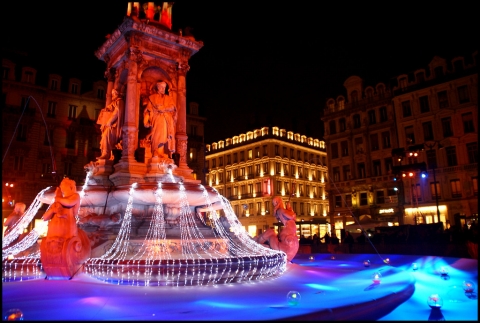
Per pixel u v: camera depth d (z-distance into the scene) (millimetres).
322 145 73062
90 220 8453
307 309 3904
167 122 10383
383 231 23984
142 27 10570
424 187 38500
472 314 4500
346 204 45719
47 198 9562
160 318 3777
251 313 3936
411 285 5320
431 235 19828
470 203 35344
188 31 11883
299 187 65500
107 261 6074
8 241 9227
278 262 7223
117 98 10969
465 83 37094
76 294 4980
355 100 46688
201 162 51750
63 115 42531
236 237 9469
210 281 6020
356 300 4254
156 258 6617
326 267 8523
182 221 9203
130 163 9750
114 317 3830
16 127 38906
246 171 65688
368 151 44594
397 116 41719
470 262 7328
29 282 5793
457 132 37125
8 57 39844
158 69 11336
